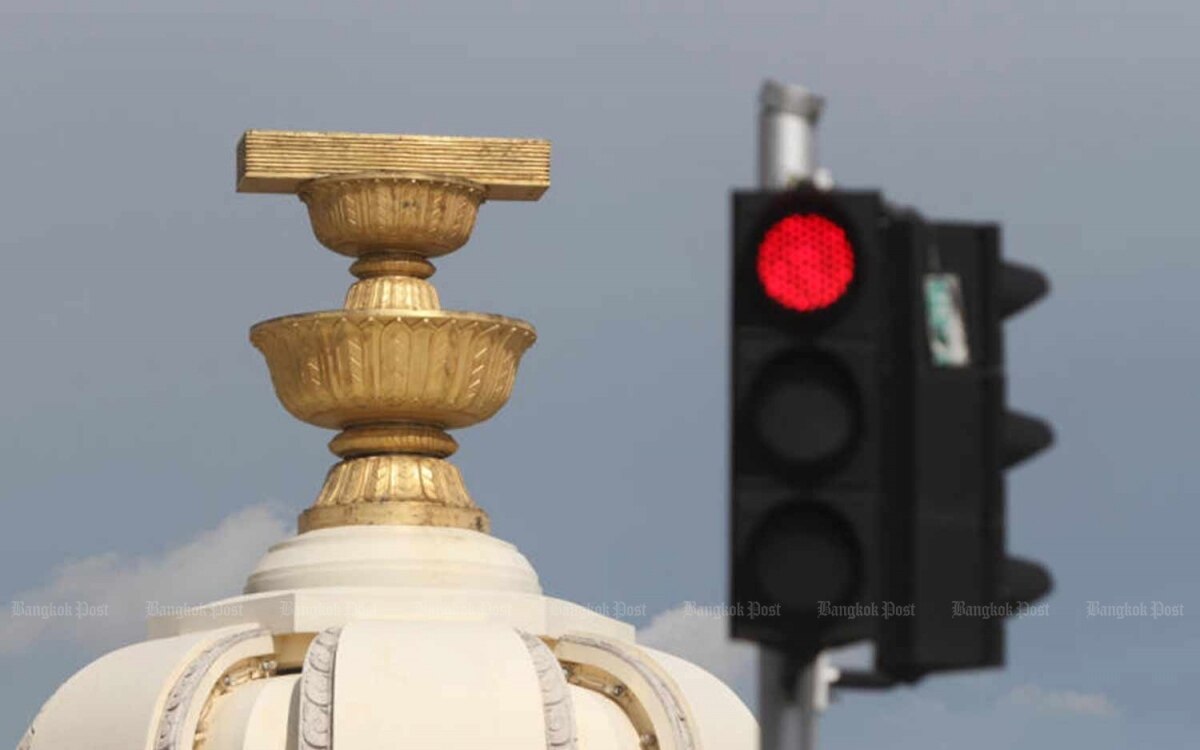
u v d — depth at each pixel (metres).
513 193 100.25
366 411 98.62
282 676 94.00
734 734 95.19
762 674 44.44
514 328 98.94
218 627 95.44
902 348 43.81
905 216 43.88
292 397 99.38
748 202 43.88
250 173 98.56
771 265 43.72
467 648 91.25
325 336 97.62
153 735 90.75
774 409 43.50
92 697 93.31
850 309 43.62
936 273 44.00
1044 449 44.44
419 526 97.62
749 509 43.50
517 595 96.69
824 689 44.34
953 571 43.47
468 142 99.44
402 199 98.19
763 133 45.06
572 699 93.06
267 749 90.56
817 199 43.78
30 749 93.88
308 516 98.81
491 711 89.81
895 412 43.72
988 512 43.62
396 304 98.50
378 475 98.31
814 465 43.38
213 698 92.50
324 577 96.50
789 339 43.66
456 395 98.25
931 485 43.50
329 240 99.75
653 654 96.50
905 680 43.94
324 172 98.69
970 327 44.03
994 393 43.88
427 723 89.31
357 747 88.81
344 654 90.38
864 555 43.31
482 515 99.19
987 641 43.41
